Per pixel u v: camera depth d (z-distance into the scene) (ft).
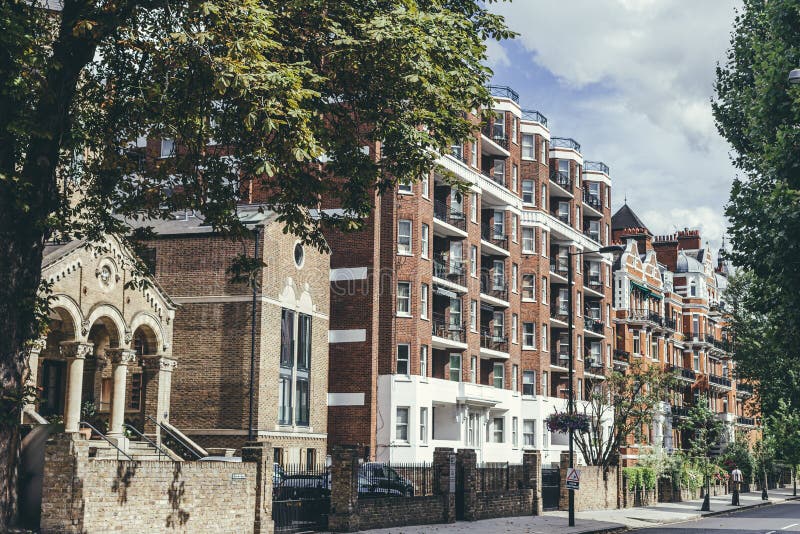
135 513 73.61
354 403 157.28
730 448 227.40
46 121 56.24
